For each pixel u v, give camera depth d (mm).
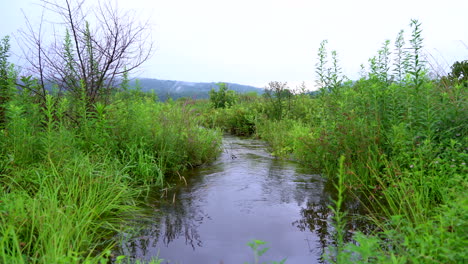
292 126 11141
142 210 4348
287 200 4785
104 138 5598
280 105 13289
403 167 4531
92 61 6984
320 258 3049
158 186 5512
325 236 3533
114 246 3301
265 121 12008
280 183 5695
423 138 4492
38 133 5094
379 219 3861
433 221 2867
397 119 5043
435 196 3814
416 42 4691
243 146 10125
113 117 6219
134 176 5641
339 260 2383
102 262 2383
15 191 3795
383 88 5688
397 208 3898
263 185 5582
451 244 2199
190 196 5004
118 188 4598
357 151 5320
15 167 4355
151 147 6352
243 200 4805
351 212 4195
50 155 4676
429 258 2080
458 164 3783
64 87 6746
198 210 4395
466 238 2270
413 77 4789
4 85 5684
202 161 7605
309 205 4551
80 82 6465
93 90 6879
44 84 6594
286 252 3188
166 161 6336
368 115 5555
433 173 3896
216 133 8969
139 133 6344
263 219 4070
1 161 4367
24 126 4922
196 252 3213
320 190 5219
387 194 4035
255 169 6828
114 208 4305
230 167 7039
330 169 5902
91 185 4191
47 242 2898
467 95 4746
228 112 14984
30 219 3102
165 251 3229
